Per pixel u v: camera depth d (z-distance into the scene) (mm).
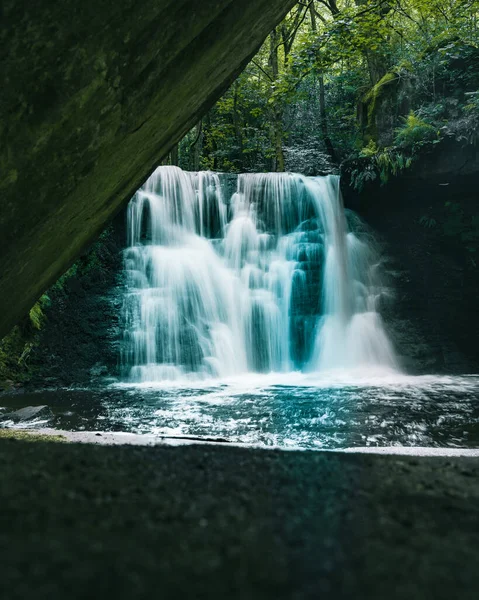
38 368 12820
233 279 16578
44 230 3520
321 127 27109
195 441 5484
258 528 1386
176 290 15523
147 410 9141
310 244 17078
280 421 8062
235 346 15352
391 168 15914
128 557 1140
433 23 19875
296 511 1563
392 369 14766
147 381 13414
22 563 1063
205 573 1079
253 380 13367
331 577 1085
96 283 15453
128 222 16828
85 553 1140
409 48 19516
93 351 13844
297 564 1149
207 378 14016
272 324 16109
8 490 1551
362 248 17172
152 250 16297
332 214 17250
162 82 3650
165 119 4629
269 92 25766
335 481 1991
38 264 4227
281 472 2115
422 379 12922
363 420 8055
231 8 4055
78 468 1920
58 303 14445
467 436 7102
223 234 17734
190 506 1560
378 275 16797
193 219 17641
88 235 5797
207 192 17875
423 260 16750
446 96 17391
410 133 15508
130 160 4645
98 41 2701
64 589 964
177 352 14477
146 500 1588
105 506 1491
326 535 1356
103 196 4703
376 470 2252
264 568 1119
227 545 1251
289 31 24078
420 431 7391
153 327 14609
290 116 28266
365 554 1224
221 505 1592
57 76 2609
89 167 3426
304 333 16156
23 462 1938
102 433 5820
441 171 15398
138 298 15125
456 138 14844
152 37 3143
